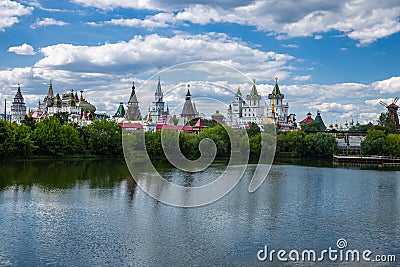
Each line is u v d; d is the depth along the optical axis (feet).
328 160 434.71
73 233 119.24
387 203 171.73
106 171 264.93
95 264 96.07
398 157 423.64
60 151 359.87
